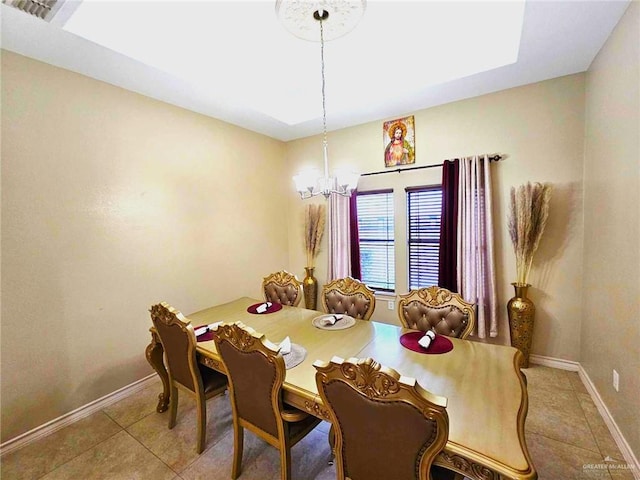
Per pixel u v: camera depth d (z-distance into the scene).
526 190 2.79
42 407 2.22
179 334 1.92
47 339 2.25
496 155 3.02
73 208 2.38
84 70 2.38
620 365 1.91
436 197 3.49
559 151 2.78
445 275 3.28
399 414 1.04
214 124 3.55
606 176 2.14
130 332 2.75
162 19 2.12
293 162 4.58
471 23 2.26
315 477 1.79
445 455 1.09
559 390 2.52
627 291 1.81
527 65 2.53
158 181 2.98
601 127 2.24
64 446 2.09
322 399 1.25
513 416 1.20
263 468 1.86
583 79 2.65
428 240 3.57
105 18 2.03
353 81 3.15
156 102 2.96
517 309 2.83
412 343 1.92
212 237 3.52
